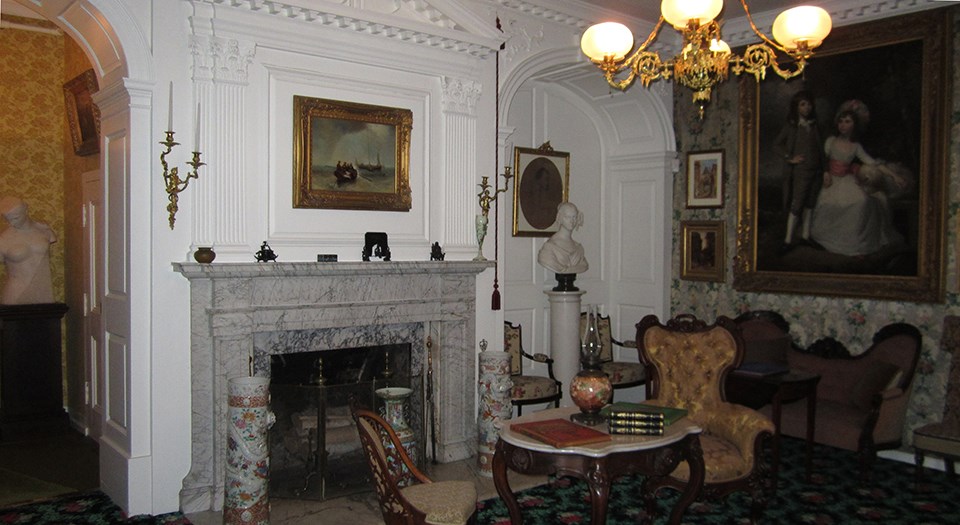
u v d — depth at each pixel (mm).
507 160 6285
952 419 5039
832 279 6012
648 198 7238
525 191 6789
